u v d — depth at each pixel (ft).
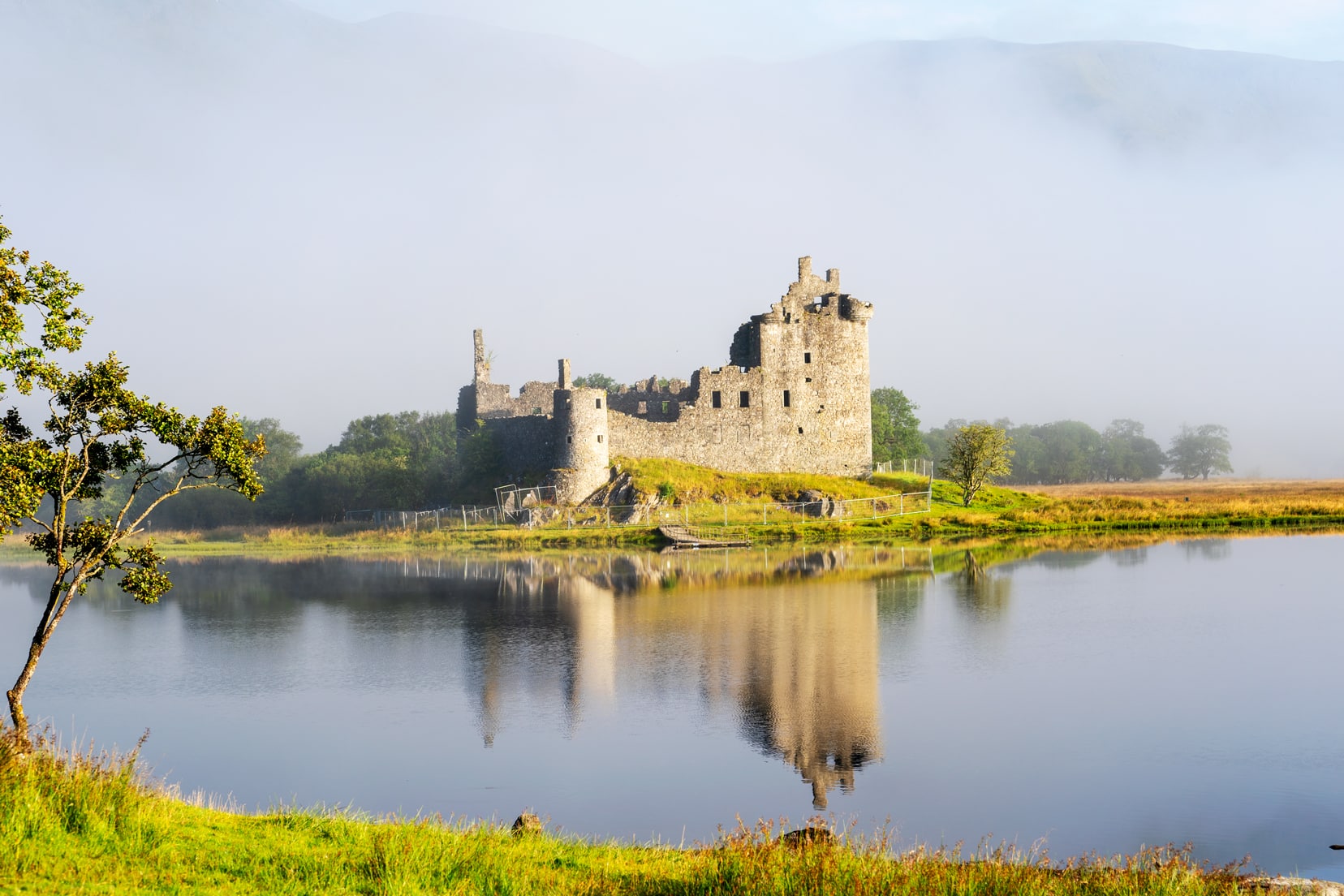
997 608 199.41
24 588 283.79
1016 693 136.77
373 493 414.41
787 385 404.98
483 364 433.48
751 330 411.34
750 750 114.01
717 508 355.56
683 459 384.27
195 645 180.65
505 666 157.07
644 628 185.06
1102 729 119.85
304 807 95.91
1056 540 319.27
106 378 88.17
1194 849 85.40
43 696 145.18
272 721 129.59
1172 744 113.80
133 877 56.80
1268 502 406.00
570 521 345.10
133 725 128.77
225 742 120.47
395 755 114.11
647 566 272.31
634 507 346.13
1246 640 168.04
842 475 413.39
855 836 87.25
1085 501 408.87
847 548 307.78
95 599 250.37
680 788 102.12
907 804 97.14
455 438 489.67
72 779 66.64
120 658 170.91
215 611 219.82
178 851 62.18
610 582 245.04
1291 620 183.21
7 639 193.26
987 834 89.10
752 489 373.20
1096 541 311.88
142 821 64.49
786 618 192.44
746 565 271.90
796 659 157.89
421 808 96.32
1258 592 212.23
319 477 426.10
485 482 381.81
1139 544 302.45
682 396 433.89
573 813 94.89
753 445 397.39
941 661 155.33
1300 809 94.38
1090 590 218.79
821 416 410.72
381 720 128.98
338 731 124.26
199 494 453.17
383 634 186.19
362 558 311.06
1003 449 401.08
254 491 95.76
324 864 61.16
